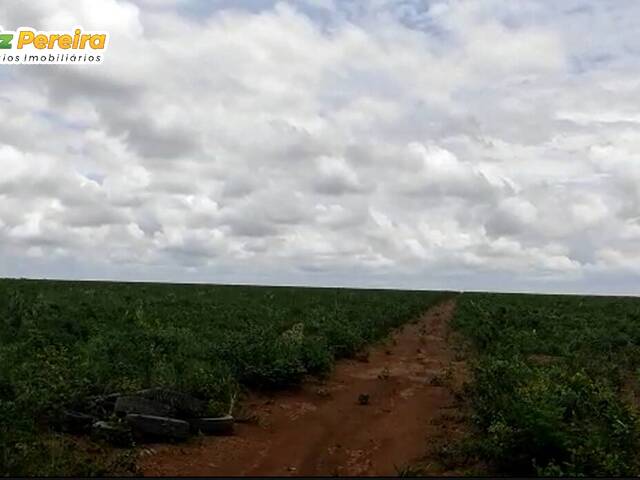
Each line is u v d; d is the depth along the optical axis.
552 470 8.41
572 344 21.59
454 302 66.00
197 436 11.19
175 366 13.91
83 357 13.80
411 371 18.89
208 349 16.08
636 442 9.93
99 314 22.31
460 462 10.04
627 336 23.33
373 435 11.84
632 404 12.51
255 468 9.80
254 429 12.12
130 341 15.78
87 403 11.13
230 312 28.05
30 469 8.62
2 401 10.59
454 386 16.17
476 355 21.12
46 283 45.22
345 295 55.59
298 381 15.90
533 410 9.63
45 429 10.55
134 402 11.03
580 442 9.23
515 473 9.39
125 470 9.16
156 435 10.73
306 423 12.70
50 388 11.12
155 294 40.50
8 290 28.88
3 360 13.16
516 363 14.85
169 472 9.35
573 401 10.95
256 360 15.70
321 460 10.30
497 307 41.53
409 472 9.44
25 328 17.20
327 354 18.06
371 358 21.47
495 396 11.99
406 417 13.24
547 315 34.94
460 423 12.55
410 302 51.59
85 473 8.76
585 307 46.38
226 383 13.38
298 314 30.95
